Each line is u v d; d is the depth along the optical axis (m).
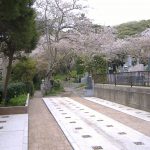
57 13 29.23
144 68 30.55
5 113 13.32
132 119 11.45
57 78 43.56
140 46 37.00
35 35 14.67
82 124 10.56
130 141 7.83
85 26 30.83
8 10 9.62
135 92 14.72
